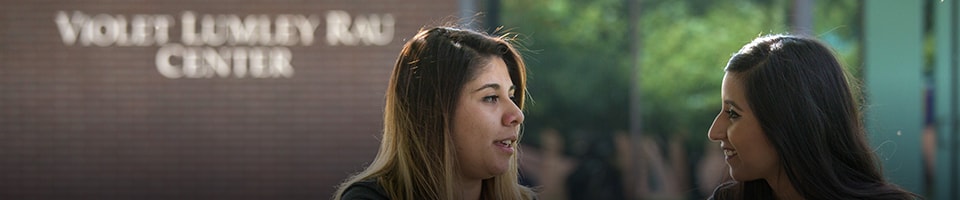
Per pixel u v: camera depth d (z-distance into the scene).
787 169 2.40
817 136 2.37
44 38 8.02
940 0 7.01
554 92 7.55
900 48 7.11
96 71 8.01
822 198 2.38
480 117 2.44
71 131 8.06
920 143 7.09
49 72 8.03
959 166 7.07
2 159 8.16
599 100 7.55
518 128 2.51
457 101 2.44
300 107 7.89
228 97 7.93
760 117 2.41
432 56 2.46
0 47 8.03
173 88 7.96
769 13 7.32
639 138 7.56
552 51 7.53
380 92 7.80
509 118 2.47
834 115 2.40
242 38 7.88
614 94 7.54
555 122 7.56
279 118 7.91
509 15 7.50
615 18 7.54
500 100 2.49
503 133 2.47
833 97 2.40
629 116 7.54
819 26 7.20
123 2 7.96
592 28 7.55
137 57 7.98
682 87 7.50
